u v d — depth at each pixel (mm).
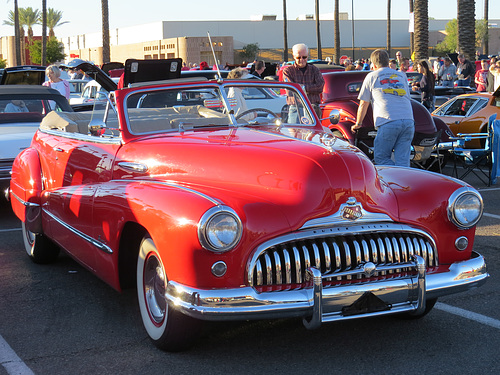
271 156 4102
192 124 5031
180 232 3654
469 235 4238
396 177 4477
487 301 4957
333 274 3770
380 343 4199
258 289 3676
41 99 9414
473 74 19938
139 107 4992
